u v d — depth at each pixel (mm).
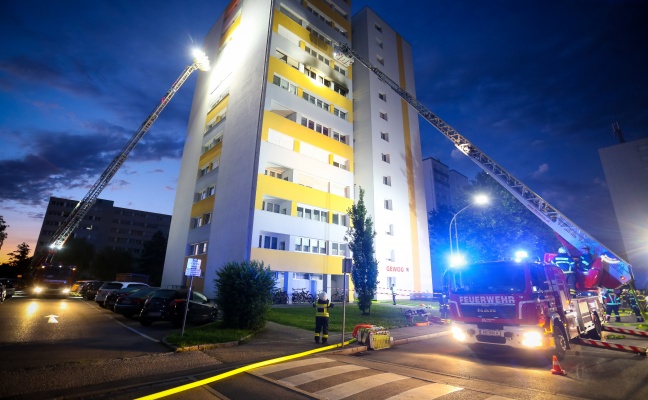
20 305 19266
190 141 36781
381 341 9930
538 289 8500
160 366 7148
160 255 53000
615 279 12773
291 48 28219
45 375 6180
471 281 9250
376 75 32312
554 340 8094
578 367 7660
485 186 30172
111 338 10148
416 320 15688
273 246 23844
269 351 8883
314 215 26438
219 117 32469
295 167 25766
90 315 15844
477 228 29359
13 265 73250
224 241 24547
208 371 6922
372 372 7074
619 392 5820
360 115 34000
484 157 23750
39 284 28266
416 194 35250
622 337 12219
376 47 36375
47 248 31406
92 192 32156
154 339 10195
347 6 36031
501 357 8734
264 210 23359
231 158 26719
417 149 37469
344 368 7336
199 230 28656
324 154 28469
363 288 17531
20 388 5484
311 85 29047
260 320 11938
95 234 91688
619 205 54031
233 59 31391
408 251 32188
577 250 12852
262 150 24094
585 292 11539
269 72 26031
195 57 33500
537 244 26672
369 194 31016
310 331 12289
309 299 23984
